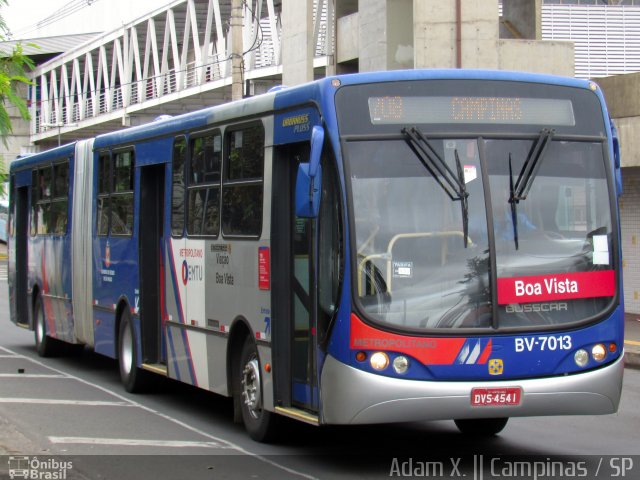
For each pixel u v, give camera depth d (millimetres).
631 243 23781
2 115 10094
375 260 8961
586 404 9195
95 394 14531
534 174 9375
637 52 30906
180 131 12875
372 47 28062
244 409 11039
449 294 8984
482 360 8922
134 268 14250
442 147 9266
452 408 8828
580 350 9211
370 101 9281
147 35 50750
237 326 11172
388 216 9055
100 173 15953
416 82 9391
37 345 19375
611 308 9422
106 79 56344
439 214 9109
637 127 22109
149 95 54781
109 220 15406
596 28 30844
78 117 62375
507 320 9062
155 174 14164
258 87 40812
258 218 10570
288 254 10289
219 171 11703
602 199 9656
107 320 15445
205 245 12000
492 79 9531
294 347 10211
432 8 23734
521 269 9164
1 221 69625
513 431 11578
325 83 9328
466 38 23781
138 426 11945
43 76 68000
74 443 10828
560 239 9367
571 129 9680
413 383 8789
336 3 31781
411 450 10422
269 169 10367
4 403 13617
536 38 26750
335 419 8961
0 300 34000
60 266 17797
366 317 8828
